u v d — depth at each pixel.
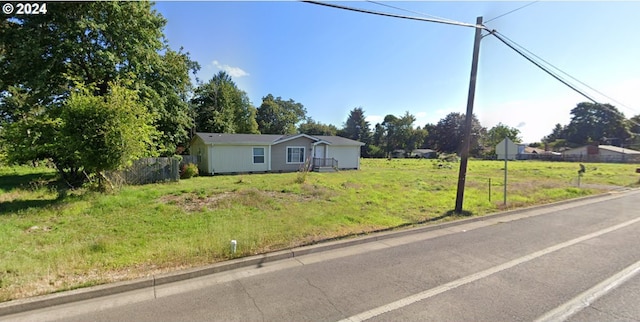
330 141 24.22
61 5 12.77
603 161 45.59
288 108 63.44
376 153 64.19
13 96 14.38
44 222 6.10
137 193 9.46
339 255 4.67
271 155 21.48
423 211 7.90
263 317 2.84
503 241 5.46
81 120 8.45
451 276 3.83
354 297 3.26
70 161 10.58
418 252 4.82
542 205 9.15
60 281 3.46
